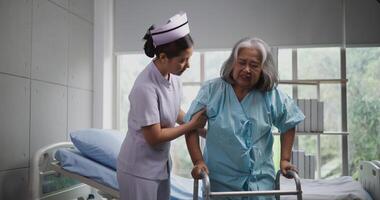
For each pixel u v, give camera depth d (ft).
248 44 5.06
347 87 11.18
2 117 7.10
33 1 8.14
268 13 11.18
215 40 11.36
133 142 5.34
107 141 7.57
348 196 7.72
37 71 8.25
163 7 11.65
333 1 10.97
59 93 9.20
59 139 9.14
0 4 7.10
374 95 11.12
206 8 11.43
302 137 11.34
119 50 11.84
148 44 5.27
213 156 5.27
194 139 5.30
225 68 5.34
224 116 5.19
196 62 11.89
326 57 11.30
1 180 7.07
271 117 5.33
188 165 12.09
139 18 11.76
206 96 5.35
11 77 7.37
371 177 8.21
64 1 9.48
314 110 10.42
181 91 5.80
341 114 11.07
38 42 8.30
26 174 7.79
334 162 11.21
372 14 10.82
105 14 11.34
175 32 5.00
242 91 5.38
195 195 4.99
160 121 5.33
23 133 7.73
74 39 10.01
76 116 10.07
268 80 5.23
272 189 5.31
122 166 5.41
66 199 8.55
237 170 5.17
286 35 11.10
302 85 11.32
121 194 5.46
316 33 11.02
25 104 7.81
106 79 11.41
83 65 10.51
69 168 7.10
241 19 11.28
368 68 11.14
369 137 11.10
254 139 5.16
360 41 10.85
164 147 5.47
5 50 7.20
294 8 11.09
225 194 4.63
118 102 12.11
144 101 5.09
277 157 9.32
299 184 4.70
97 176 7.00
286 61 11.41
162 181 5.54
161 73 5.33
